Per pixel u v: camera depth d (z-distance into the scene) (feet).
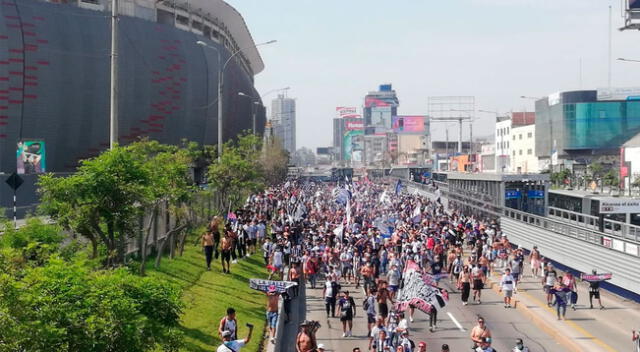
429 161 655.35
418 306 73.31
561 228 125.59
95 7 299.99
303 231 133.49
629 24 143.02
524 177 161.58
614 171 359.05
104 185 49.34
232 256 101.04
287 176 419.13
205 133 336.49
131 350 27.27
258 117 458.91
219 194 150.82
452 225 136.67
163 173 73.26
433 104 501.56
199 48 329.52
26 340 23.79
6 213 99.91
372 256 100.42
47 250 34.55
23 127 263.08
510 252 116.78
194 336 53.93
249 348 57.98
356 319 81.82
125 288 31.12
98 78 283.38
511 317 83.71
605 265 102.27
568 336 72.23
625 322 79.71
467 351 66.23
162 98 308.19
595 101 434.30
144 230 83.51
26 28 263.90
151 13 328.90
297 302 91.97
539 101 473.67
